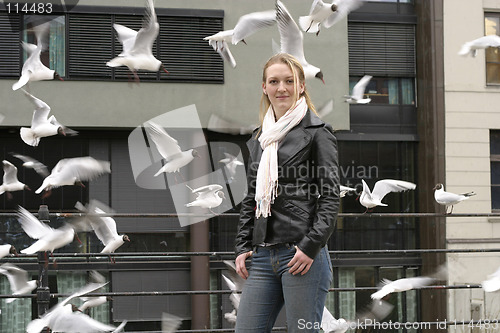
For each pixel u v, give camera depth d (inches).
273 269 96.5
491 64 424.8
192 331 182.5
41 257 169.5
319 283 94.5
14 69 364.2
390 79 423.8
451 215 188.1
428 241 407.8
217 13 380.5
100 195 378.3
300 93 101.0
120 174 380.5
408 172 421.7
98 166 176.4
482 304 387.9
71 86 369.7
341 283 402.6
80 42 371.6
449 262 401.4
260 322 98.1
